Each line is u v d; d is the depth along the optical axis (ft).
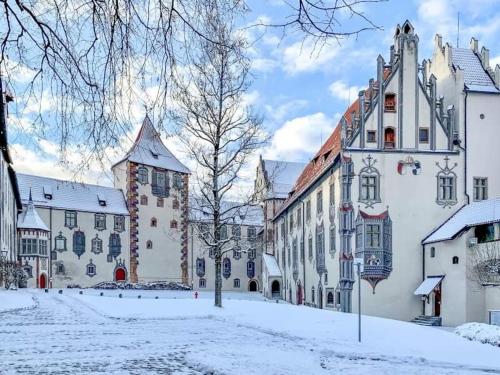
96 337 67.41
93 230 251.39
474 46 151.23
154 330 77.25
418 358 54.75
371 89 137.18
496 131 139.23
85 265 248.11
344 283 132.05
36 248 231.09
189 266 288.92
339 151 135.03
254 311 108.78
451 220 131.54
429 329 81.00
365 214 132.67
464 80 142.20
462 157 137.49
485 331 71.05
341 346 62.39
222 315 101.04
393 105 137.39
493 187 137.59
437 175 136.26
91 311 107.96
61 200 246.68
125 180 264.11
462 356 57.41
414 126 137.08
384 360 53.93
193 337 69.26
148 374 42.65
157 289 248.93
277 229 241.55
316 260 160.25
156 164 268.00
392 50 140.15
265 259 243.60
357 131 135.64
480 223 117.29
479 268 116.88
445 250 124.77
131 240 259.39
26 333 70.38
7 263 175.32
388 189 134.82
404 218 134.41
